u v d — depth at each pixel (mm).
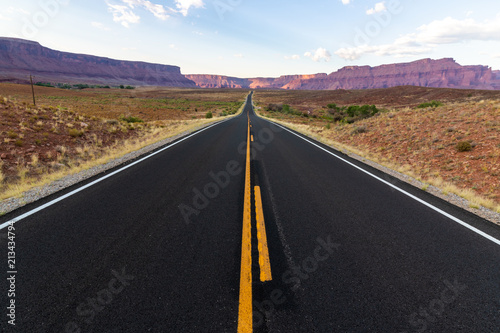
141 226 3904
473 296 2635
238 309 2336
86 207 4547
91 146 11047
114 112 45688
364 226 4168
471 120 11797
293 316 2281
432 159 9352
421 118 14516
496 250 3584
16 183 6176
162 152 9766
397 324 2246
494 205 5332
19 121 11273
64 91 103688
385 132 13930
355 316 2316
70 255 3105
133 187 5680
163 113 52062
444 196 5906
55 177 6305
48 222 3939
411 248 3553
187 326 2146
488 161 8023
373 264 3129
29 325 2127
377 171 7957
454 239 3859
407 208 5023
